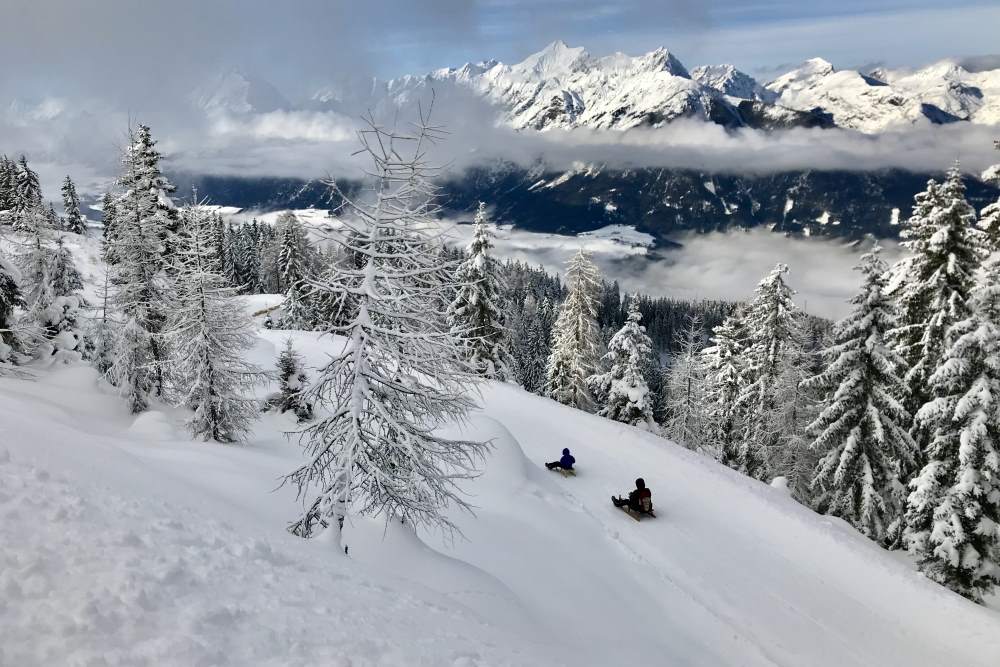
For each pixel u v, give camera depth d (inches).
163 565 211.3
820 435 884.6
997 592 692.1
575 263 1603.1
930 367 805.2
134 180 966.4
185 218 913.5
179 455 626.5
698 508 708.0
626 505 690.2
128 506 267.4
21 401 681.0
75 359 1114.1
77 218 2751.0
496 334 1449.3
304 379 1170.0
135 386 968.9
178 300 853.8
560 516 663.1
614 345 1457.9
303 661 183.5
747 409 1322.6
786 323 1284.4
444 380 424.8
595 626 442.9
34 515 216.1
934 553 665.6
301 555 314.3
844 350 855.7
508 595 425.4
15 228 1151.0
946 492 681.6
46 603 164.1
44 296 1091.9
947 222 796.0
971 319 656.4
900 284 856.3
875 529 852.0
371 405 415.2
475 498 666.8
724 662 441.1
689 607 510.9
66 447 373.7
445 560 451.5
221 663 167.6
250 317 938.1
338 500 402.6
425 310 423.2
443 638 256.8
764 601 526.6
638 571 565.9
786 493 827.4
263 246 3521.2
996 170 756.6
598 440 936.3
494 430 792.3
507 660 262.2
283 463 764.6
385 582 329.4
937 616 510.0
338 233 399.9
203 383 833.5
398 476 429.4
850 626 503.2
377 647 213.3
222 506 396.5
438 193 409.7
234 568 241.9
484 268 1381.6
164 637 167.9
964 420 664.4
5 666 136.7
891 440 837.8
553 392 1717.5
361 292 405.4
